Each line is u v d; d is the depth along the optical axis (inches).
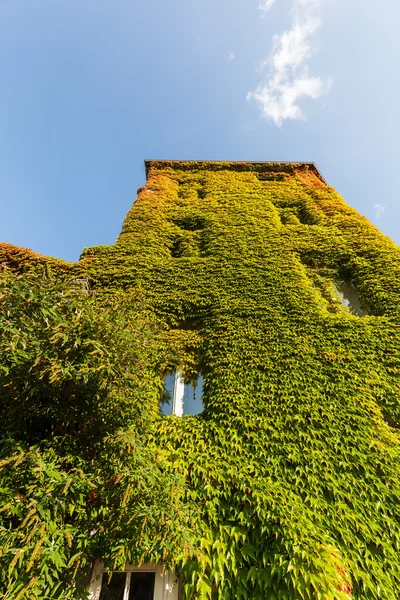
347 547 142.1
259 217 369.7
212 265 294.4
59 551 109.3
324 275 292.4
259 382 204.7
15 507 108.3
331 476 163.5
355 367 209.2
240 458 171.9
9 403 139.3
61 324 136.1
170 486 131.1
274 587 131.0
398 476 162.4
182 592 146.9
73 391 142.1
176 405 214.2
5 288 139.9
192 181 492.1
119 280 279.1
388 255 292.8
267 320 241.4
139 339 167.5
